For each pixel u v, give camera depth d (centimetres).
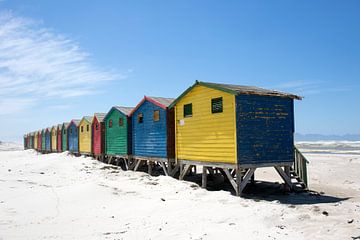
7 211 1015
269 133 1476
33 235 789
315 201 1330
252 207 1091
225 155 1433
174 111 1934
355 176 2197
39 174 2017
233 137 1385
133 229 865
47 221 928
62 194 1290
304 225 887
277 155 1496
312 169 2553
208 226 891
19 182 1617
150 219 969
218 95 1487
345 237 780
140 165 2323
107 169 2264
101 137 2880
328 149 6644
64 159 2812
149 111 2123
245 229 859
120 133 2527
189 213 1034
